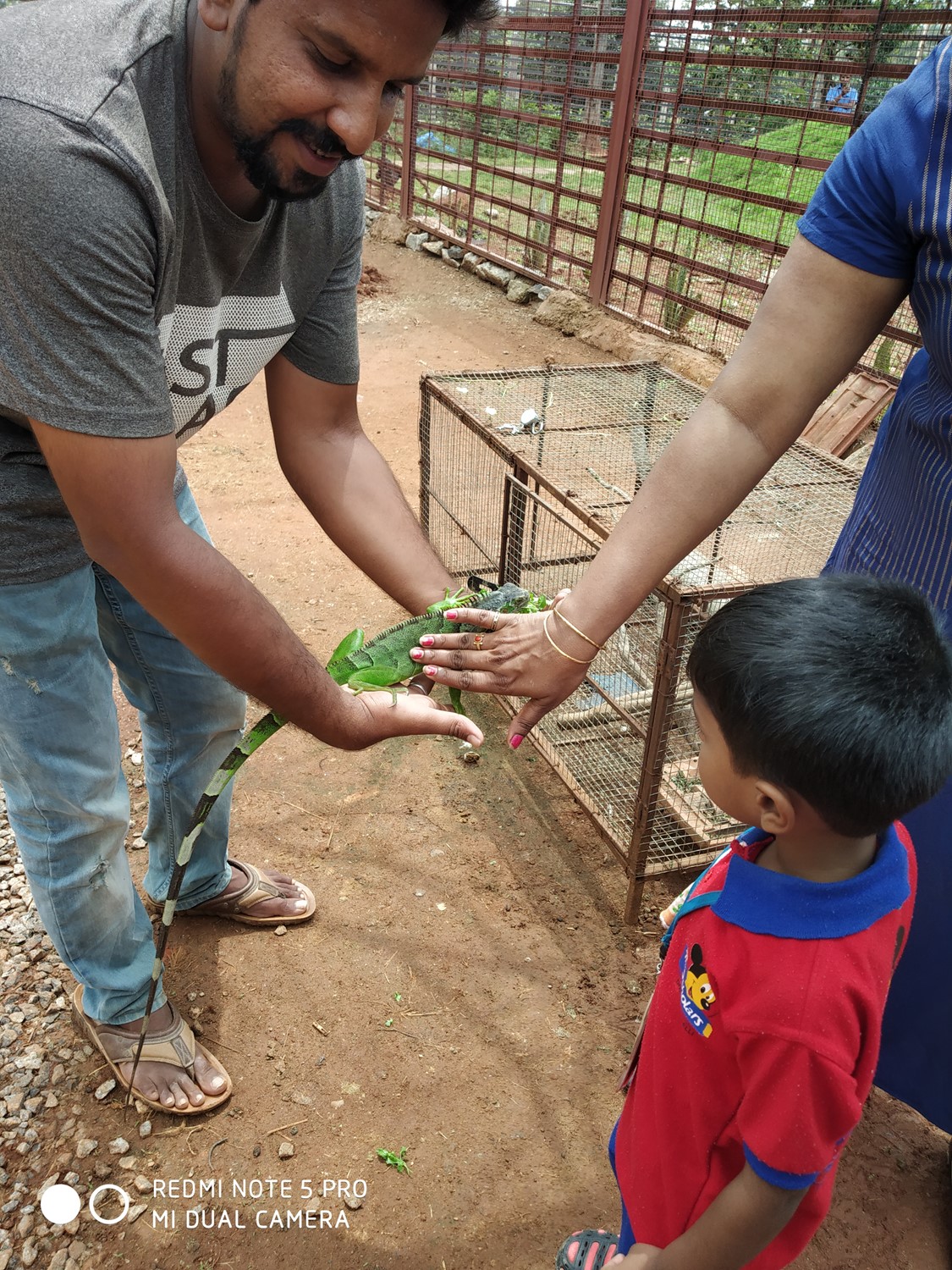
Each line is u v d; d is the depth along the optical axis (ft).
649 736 9.94
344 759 13.39
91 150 4.84
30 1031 9.57
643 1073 5.58
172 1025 9.05
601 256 31.45
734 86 25.14
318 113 5.07
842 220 6.00
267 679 6.04
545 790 12.99
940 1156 8.80
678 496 6.70
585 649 7.11
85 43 5.14
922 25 20.76
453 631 8.06
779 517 12.39
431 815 12.47
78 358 5.05
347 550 8.71
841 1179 8.52
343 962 10.35
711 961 4.90
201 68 5.46
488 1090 9.11
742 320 26.53
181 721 9.27
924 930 6.86
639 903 10.87
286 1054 9.37
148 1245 7.86
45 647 7.10
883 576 6.70
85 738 7.59
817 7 22.80
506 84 34.27
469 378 16.06
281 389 8.38
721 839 11.18
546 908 11.14
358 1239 7.91
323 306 7.88
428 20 4.78
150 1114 8.83
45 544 6.87
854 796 4.35
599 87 30.07
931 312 5.82
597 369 16.74
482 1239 7.93
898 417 6.65
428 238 41.91
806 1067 4.39
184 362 6.79
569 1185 8.34
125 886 8.54
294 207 6.91
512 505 13.56
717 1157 5.23
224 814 10.09
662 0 26.73
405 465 22.68
